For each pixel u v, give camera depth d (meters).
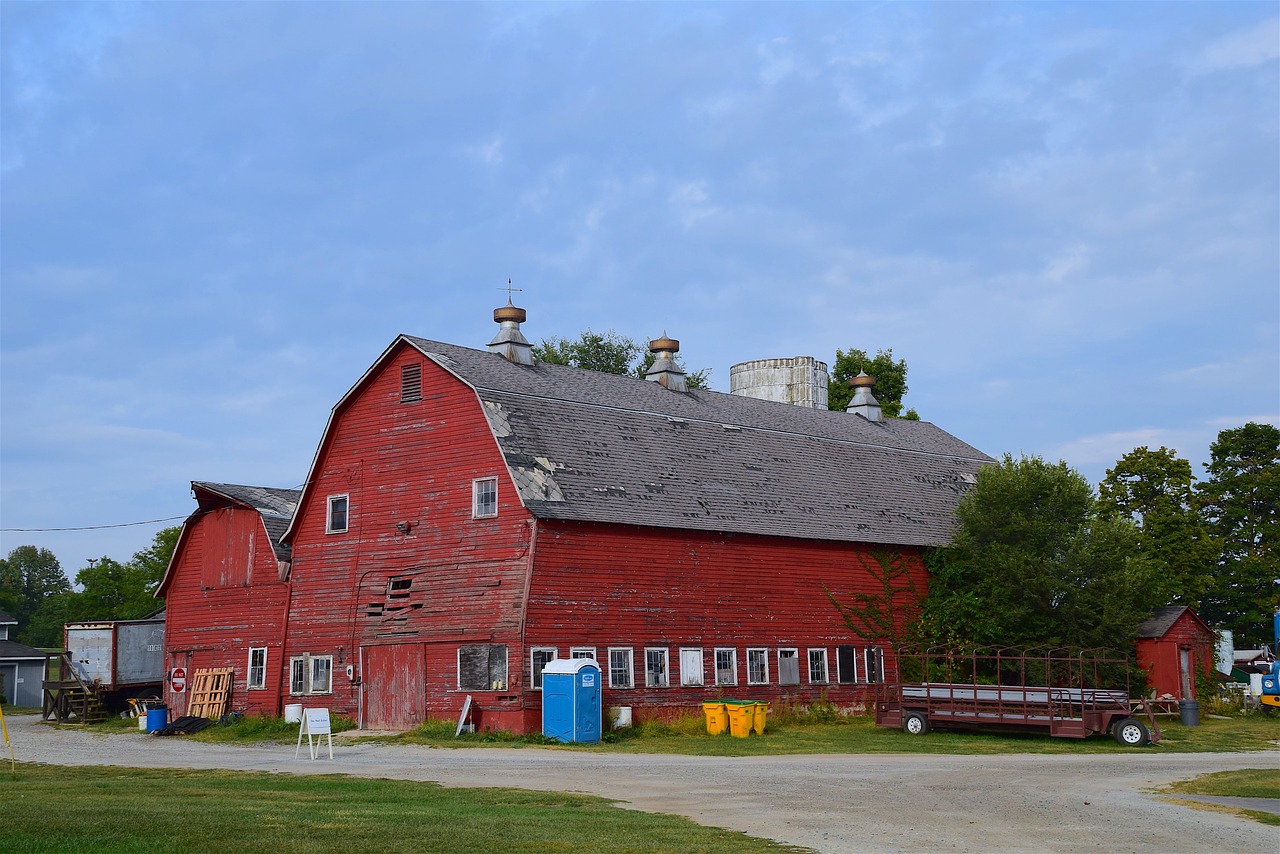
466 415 38.53
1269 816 19.53
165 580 46.38
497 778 24.11
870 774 25.39
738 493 43.03
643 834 16.33
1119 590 44.59
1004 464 47.56
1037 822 18.48
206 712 43.41
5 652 76.94
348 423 41.81
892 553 46.75
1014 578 45.12
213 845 14.47
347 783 22.58
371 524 40.41
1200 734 37.94
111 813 17.02
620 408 43.06
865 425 55.97
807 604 43.50
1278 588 66.75
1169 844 16.59
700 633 39.91
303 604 41.69
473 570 37.22
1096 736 36.28
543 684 34.44
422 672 37.69
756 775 25.00
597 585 37.34
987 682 44.97
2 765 27.36
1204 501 67.62
